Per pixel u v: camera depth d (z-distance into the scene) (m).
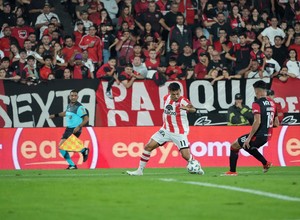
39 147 49.53
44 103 52.81
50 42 59.16
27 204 25.94
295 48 60.59
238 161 50.16
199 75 57.56
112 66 56.50
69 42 58.66
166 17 62.16
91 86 53.16
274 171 44.81
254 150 41.31
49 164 49.41
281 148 50.28
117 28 62.66
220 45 60.41
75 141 47.94
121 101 53.34
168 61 58.41
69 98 53.00
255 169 46.94
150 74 57.59
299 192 28.92
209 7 62.75
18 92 52.66
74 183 32.16
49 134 49.69
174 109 39.69
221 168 47.94
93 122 53.19
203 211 24.17
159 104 53.50
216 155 50.00
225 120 53.47
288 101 54.12
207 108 53.62
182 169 47.00
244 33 60.78
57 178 36.66
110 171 45.75
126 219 22.52
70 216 23.19
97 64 59.09
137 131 49.81
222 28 61.56
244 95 53.78
